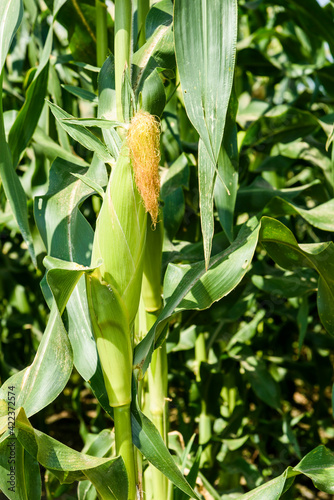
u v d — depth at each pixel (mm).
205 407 1713
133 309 980
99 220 961
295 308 2008
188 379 2039
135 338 1137
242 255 1032
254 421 2031
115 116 1033
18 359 2660
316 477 1026
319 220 1146
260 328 2252
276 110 1647
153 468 1152
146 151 930
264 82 2428
